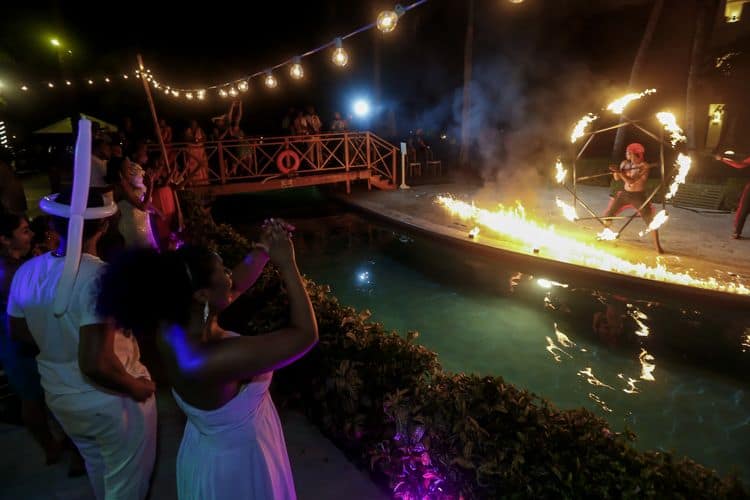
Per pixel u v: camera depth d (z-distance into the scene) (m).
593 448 2.38
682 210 11.62
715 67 16.05
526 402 2.73
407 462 2.93
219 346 1.60
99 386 2.12
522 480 2.33
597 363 5.75
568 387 5.29
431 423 2.70
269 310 4.23
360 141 15.56
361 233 11.45
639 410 4.87
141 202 4.21
